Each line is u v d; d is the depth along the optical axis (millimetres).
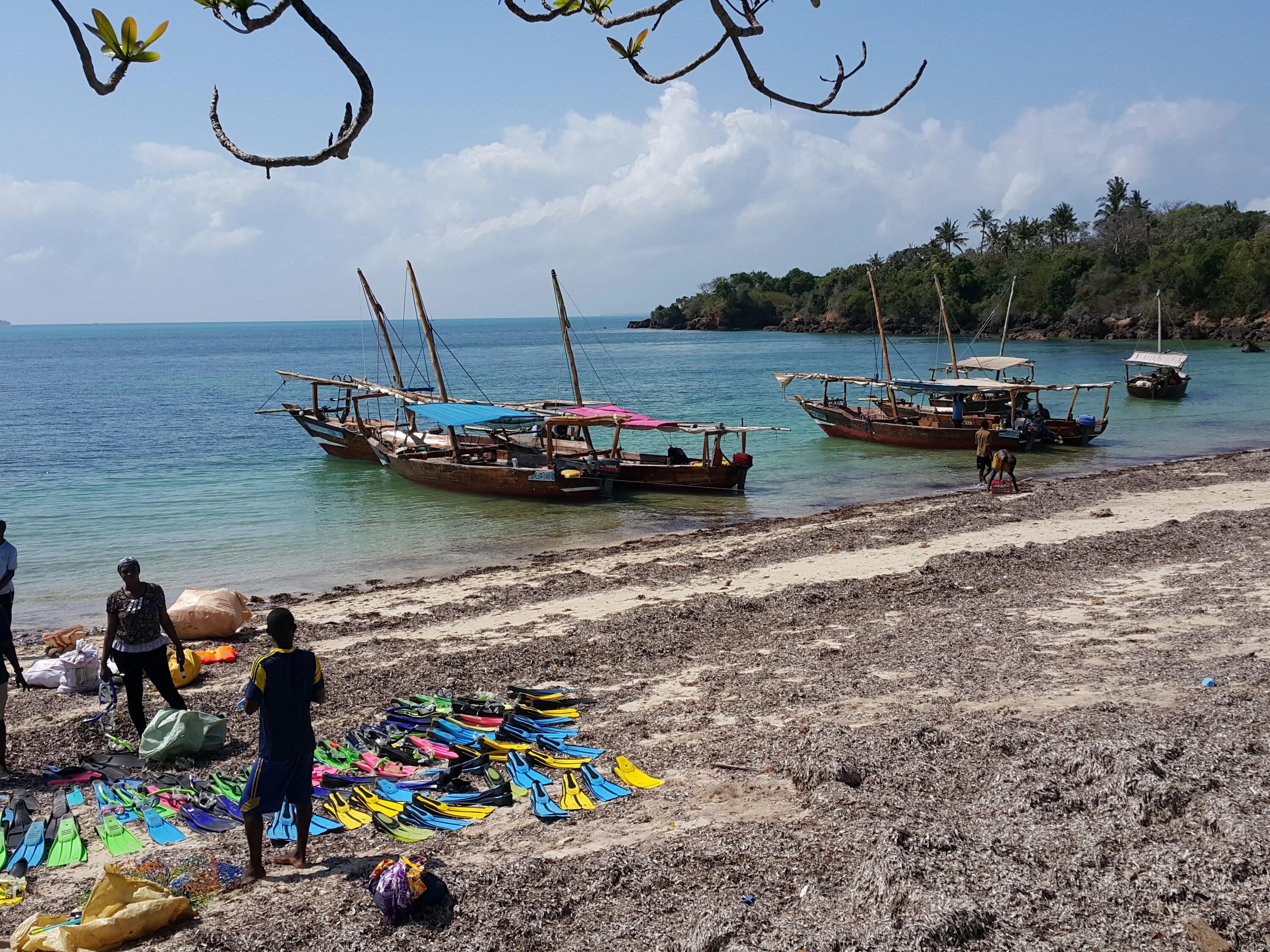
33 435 43531
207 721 9305
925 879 5473
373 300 39625
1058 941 4980
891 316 144375
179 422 49219
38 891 6609
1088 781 6762
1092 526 20641
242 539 23094
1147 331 111250
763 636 12930
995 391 40000
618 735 9156
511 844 6883
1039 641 11672
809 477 32125
